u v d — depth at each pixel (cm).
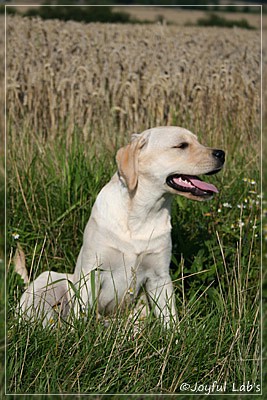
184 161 416
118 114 666
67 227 519
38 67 681
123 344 376
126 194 428
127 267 433
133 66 716
